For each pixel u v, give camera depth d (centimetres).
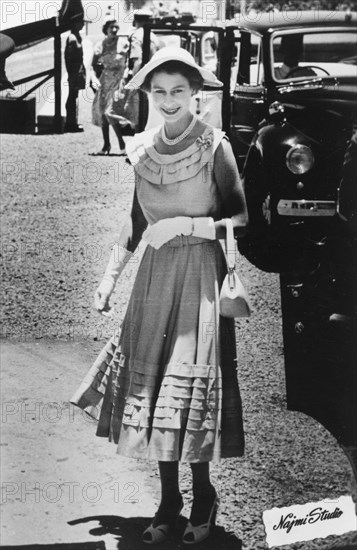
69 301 361
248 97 482
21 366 342
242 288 283
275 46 498
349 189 436
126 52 371
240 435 292
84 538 296
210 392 281
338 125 462
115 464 326
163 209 285
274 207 448
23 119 366
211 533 298
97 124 370
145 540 294
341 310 406
